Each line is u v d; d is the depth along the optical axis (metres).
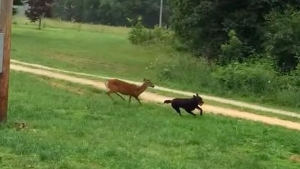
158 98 19.38
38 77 22.62
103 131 11.45
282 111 18.59
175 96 20.25
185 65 26.19
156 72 28.59
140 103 16.77
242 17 29.03
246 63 24.81
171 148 10.52
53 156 8.19
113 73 29.05
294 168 9.68
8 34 11.09
